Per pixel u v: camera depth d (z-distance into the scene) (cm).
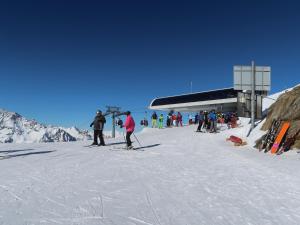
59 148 2194
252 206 903
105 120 2330
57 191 1024
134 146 2222
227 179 1205
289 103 2134
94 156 1778
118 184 1120
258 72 2602
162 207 887
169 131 3450
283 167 1422
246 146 2173
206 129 3173
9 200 928
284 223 786
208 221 793
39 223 757
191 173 1311
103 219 790
